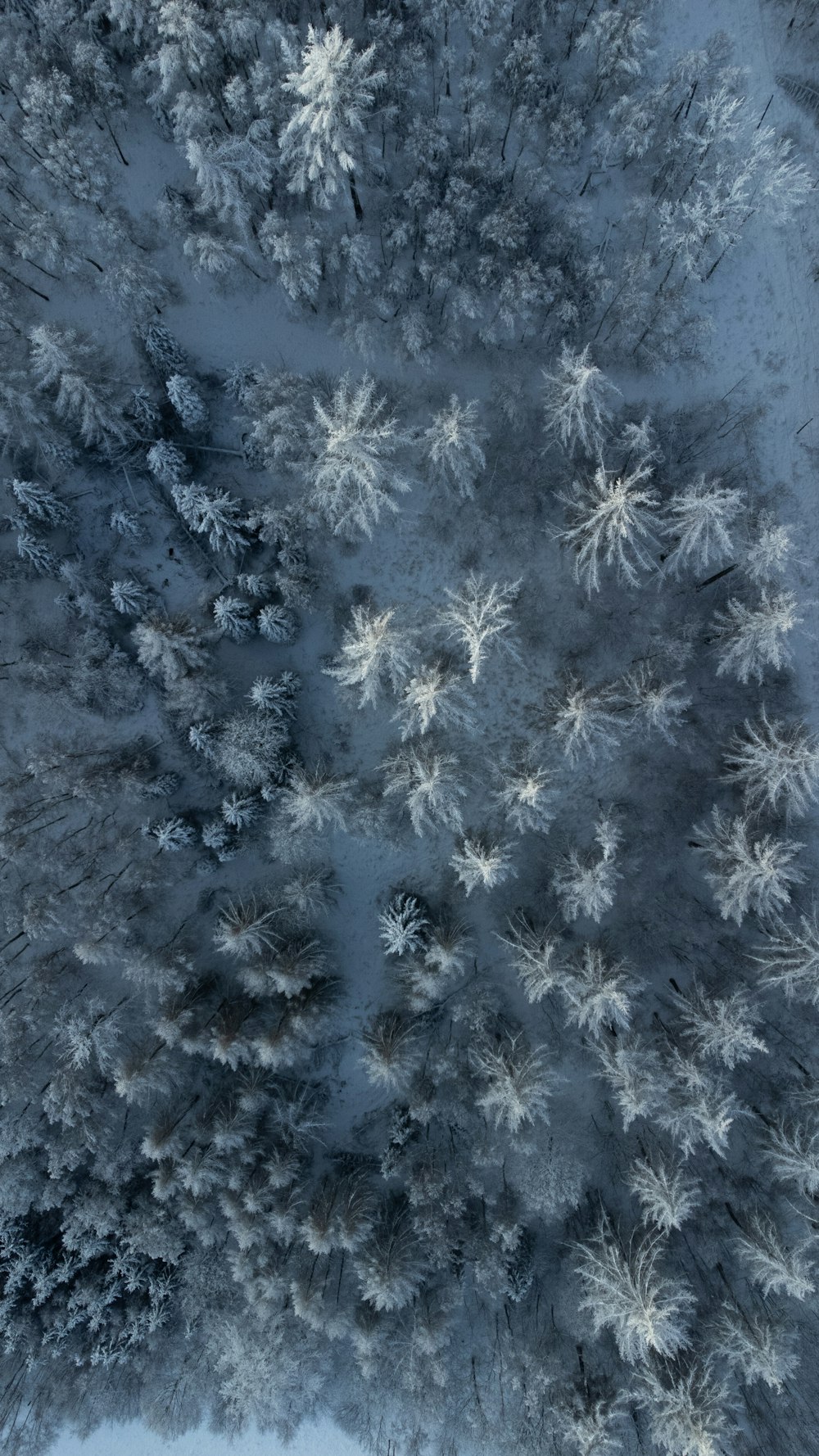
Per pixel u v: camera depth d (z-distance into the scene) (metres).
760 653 27.75
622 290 28.70
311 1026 28.48
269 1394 29.39
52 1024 29.38
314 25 28.38
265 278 29.69
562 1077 29.28
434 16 27.05
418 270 28.92
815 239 30.52
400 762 28.91
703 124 28.80
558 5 28.03
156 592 30.42
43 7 26.33
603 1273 27.77
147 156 29.62
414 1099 28.78
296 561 29.09
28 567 29.83
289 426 26.80
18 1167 28.72
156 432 29.02
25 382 27.14
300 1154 30.20
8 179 28.45
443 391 30.02
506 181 28.97
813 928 28.06
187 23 24.36
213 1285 29.92
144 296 28.91
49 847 30.12
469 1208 30.45
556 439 27.97
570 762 29.64
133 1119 30.27
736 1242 29.59
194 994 29.50
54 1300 30.06
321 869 30.64
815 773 25.86
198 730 28.53
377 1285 26.84
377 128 28.06
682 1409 27.11
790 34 29.77
